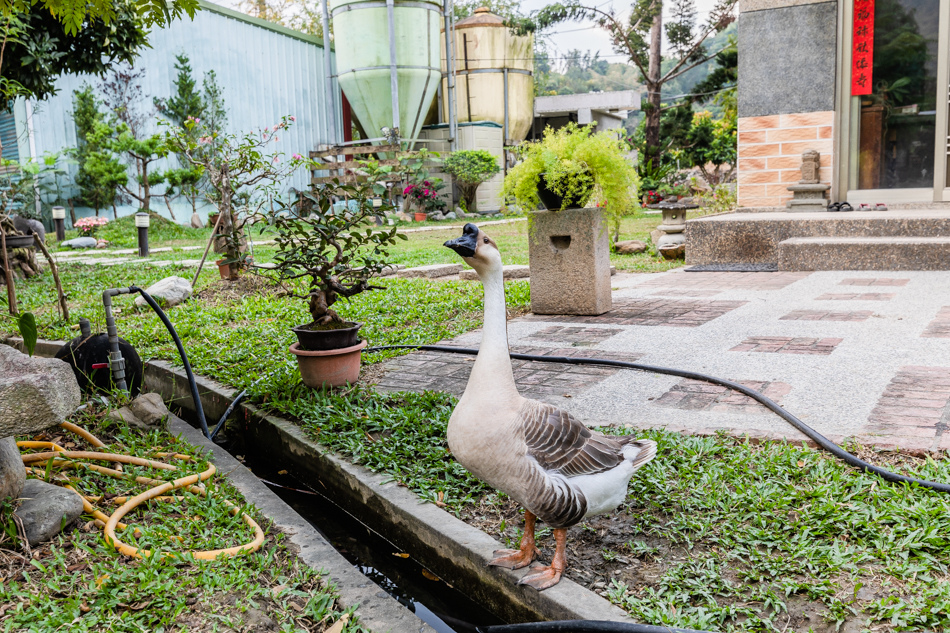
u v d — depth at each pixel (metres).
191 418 5.86
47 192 24.70
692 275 10.38
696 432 4.05
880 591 2.52
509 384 2.68
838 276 9.25
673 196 13.14
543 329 7.09
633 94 31.88
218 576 2.79
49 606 2.59
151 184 23.80
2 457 3.10
